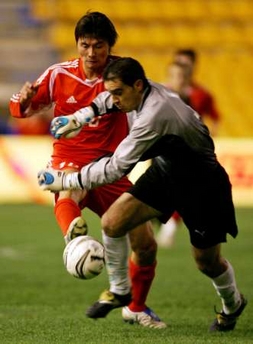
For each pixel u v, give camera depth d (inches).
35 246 1540.4
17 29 3191.4
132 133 668.1
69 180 689.0
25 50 3125.0
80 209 773.3
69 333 733.9
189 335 733.9
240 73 3038.9
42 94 766.5
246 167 2231.8
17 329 757.3
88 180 682.8
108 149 780.0
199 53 3110.2
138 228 769.6
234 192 2226.9
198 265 744.3
